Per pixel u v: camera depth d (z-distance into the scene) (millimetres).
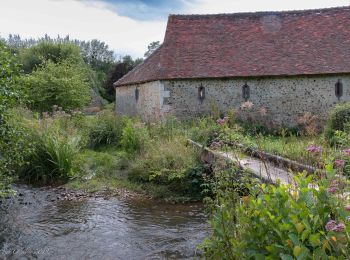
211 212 4707
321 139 7508
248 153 7992
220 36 18578
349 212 2693
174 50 17938
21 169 10430
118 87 22297
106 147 13820
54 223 7211
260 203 3105
